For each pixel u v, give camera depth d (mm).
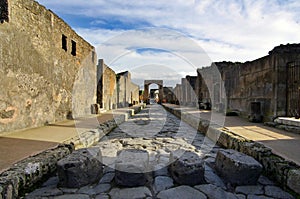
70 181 2773
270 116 6848
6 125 4887
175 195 2637
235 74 10117
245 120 7859
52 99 7082
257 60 7910
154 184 2926
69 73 8555
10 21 5023
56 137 4586
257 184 2922
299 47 6602
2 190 2137
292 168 2736
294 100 6340
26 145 3852
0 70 4676
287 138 4566
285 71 6586
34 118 6008
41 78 6363
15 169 2562
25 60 5559
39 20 6289
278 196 2602
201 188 2816
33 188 2684
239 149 4098
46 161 3006
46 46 6676
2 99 4734
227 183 2957
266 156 3271
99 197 2564
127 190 2752
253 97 8117
